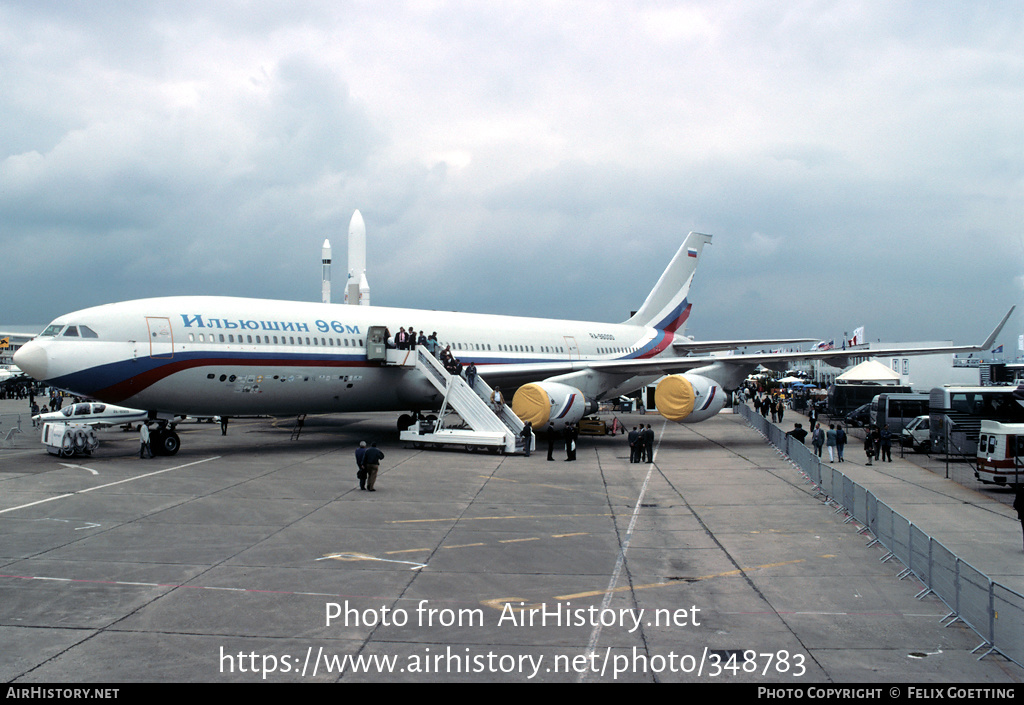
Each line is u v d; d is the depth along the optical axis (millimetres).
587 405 37781
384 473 26766
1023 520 16453
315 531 17797
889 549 15547
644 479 25938
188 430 44094
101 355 27000
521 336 44875
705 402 36781
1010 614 10117
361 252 73000
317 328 32938
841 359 39250
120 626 11547
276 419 53531
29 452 32906
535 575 14219
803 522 18922
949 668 10008
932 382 57594
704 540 17016
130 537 17125
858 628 11477
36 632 11297
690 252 60219
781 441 33469
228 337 29812
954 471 29172
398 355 34750
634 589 13367
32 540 16828
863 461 32406
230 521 18828
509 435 32312
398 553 15812
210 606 12453
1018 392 33469
